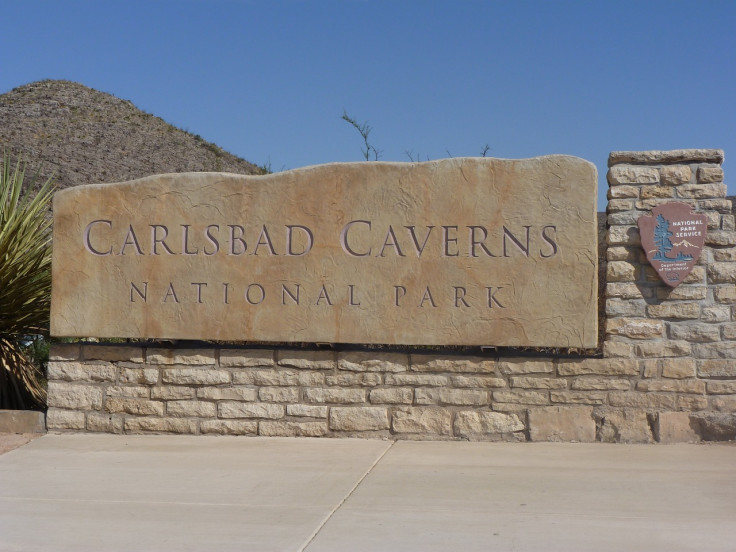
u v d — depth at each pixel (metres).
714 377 7.64
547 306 7.76
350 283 8.02
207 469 6.91
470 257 7.87
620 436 7.71
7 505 5.91
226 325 8.17
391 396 8.02
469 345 7.86
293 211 8.11
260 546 4.98
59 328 8.38
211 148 57.56
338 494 6.12
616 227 7.80
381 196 7.99
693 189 7.69
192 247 8.23
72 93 59.31
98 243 8.36
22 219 9.53
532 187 7.80
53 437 8.26
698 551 4.82
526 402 7.84
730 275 7.62
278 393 8.16
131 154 49.66
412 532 5.21
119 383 8.38
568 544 4.96
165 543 5.05
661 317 7.71
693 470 6.73
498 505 5.80
